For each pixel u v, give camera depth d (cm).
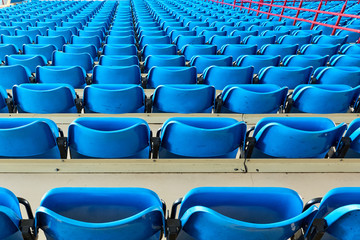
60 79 360
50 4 1827
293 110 318
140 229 118
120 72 362
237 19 937
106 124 197
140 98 288
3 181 177
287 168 192
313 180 186
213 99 295
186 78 366
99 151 199
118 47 495
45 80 361
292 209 119
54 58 438
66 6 1684
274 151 209
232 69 361
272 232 116
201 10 1213
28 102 272
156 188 178
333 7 1274
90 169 186
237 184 182
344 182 184
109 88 283
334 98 277
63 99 274
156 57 427
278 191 114
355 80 364
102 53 504
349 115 262
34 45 500
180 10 1287
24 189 173
